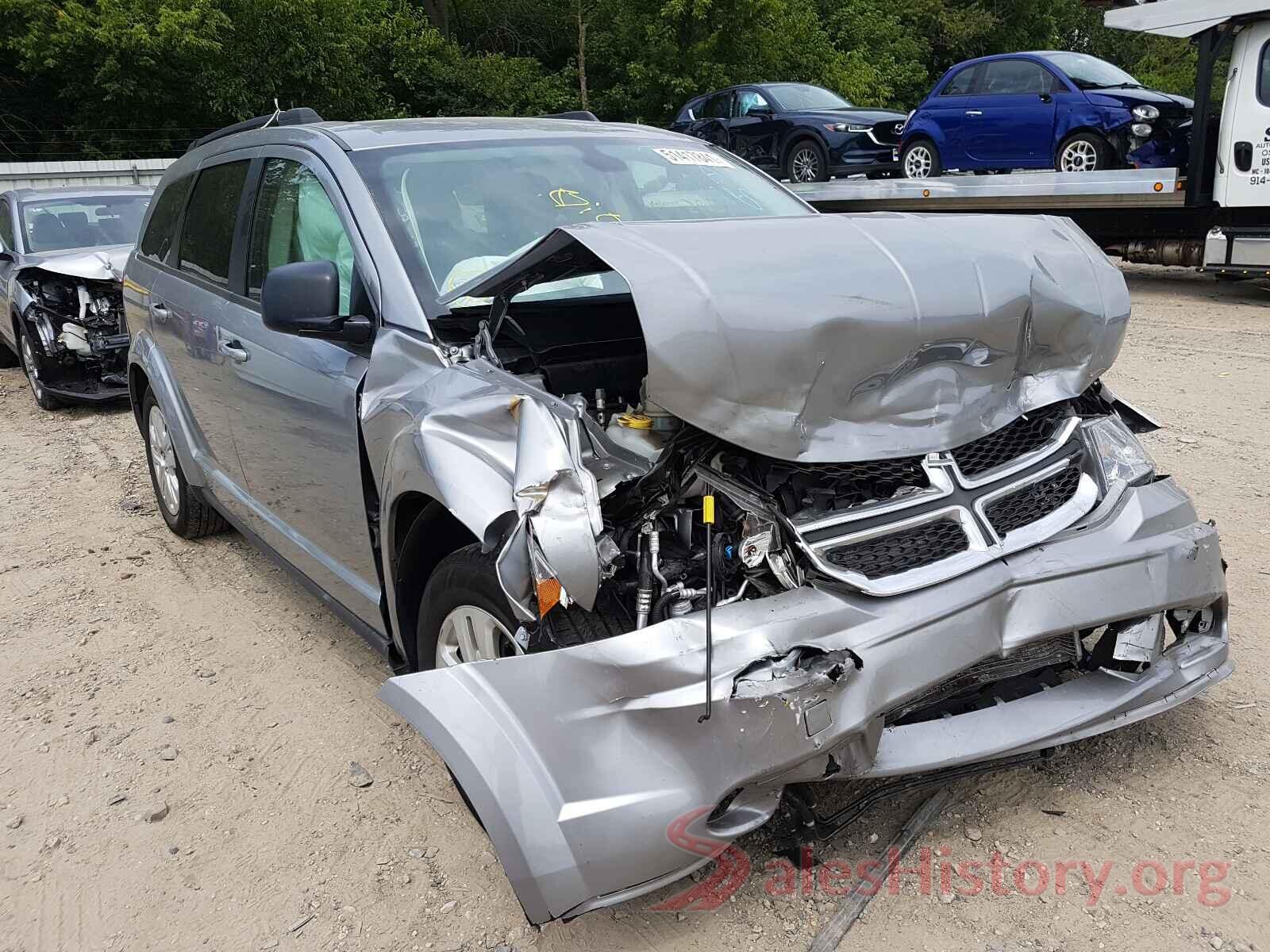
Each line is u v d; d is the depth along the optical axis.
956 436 2.72
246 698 3.81
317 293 3.09
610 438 2.63
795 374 2.42
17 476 7.06
